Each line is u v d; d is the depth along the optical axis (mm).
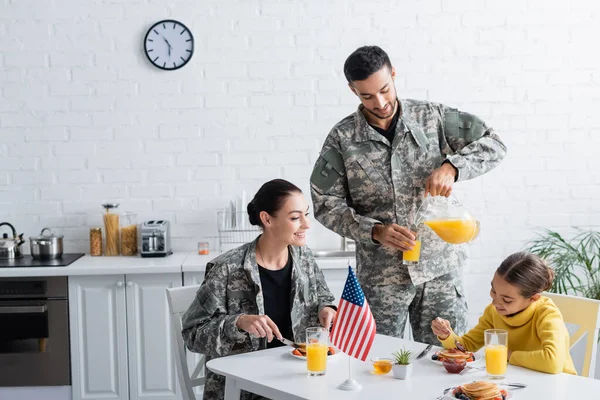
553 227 4266
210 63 4207
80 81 4199
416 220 2584
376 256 2715
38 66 4188
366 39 4203
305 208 2402
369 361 2186
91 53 4191
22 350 3846
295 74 4219
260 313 2389
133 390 3877
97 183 4242
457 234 2471
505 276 2199
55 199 4242
